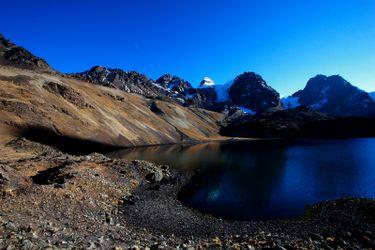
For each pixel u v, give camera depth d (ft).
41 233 53.62
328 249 63.57
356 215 109.81
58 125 368.07
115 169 167.53
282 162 273.13
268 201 141.59
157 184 166.40
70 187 108.27
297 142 585.22
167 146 507.30
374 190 161.27
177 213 114.93
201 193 156.66
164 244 60.59
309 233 90.53
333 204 126.72
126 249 50.98
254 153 362.53
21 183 91.56
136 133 536.83
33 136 320.09
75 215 81.71
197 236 86.89
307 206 132.26
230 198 146.82
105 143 416.67
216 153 369.09
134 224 94.12
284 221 109.29
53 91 449.89
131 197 128.47
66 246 46.80
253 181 188.55
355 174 206.49
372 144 482.69
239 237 81.10
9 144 231.30
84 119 429.38
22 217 63.57
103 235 66.64
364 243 70.49
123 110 627.87
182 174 207.62
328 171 219.82
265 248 59.31
